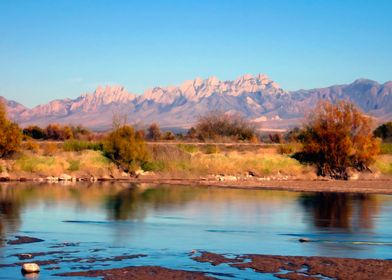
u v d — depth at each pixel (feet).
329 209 99.35
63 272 53.21
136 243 66.95
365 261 57.77
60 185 143.43
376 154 172.04
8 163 164.45
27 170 163.53
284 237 71.67
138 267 55.06
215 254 60.80
